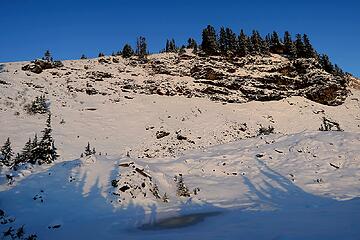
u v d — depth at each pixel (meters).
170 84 55.62
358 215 9.09
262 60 65.81
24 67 55.66
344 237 6.80
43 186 14.79
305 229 7.88
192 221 10.51
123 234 9.09
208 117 45.38
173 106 48.44
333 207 10.94
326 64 70.12
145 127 40.44
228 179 17.88
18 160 19.28
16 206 12.71
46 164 18.41
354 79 72.06
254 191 15.27
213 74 58.16
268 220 9.52
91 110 43.50
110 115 42.75
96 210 12.73
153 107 47.28
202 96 53.31
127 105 47.09
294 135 23.89
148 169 17.25
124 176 15.36
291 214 10.22
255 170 18.81
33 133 32.19
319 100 55.69
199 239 7.74
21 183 14.89
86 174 16.22
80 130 36.38
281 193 14.52
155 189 15.12
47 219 11.52
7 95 41.22
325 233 7.28
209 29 71.06
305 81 59.12
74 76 55.94
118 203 13.39
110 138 35.94
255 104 52.81
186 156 22.98
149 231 9.34
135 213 12.35
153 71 62.00
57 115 39.44
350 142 20.02
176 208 13.12
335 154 18.92
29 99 42.09
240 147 24.05
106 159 18.67
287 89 57.81
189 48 80.81
